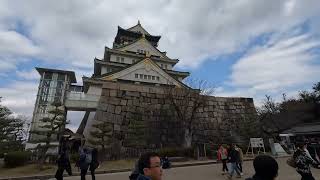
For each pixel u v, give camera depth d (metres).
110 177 13.84
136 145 23.08
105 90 25.77
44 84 37.09
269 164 2.66
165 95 27.95
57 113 19.38
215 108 29.66
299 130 33.91
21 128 27.84
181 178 12.17
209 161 19.42
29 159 20.08
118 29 45.53
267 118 32.47
